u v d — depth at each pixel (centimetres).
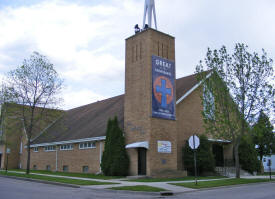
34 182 2073
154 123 2359
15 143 4206
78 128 3397
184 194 1446
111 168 2405
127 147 2409
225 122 2116
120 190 1534
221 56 2167
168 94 2514
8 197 1251
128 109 2553
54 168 3456
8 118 2891
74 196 1321
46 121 2980
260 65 2106
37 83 2838
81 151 3045
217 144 3033
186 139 2733
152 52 2477
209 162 2556
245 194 1402
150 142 2298
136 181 2005
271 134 3312
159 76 2478
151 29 2503
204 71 2248
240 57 2130
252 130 2184
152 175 2262
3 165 4206
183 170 2619
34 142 3941
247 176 2627
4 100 2772
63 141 3259
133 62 2581
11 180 2209
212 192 1509
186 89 2827
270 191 1519
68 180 1992
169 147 2427
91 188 1648
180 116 2728
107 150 2489
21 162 4247
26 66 2797
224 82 2147
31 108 2914
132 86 2553
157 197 1340
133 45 2611
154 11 2708
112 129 2502
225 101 2144
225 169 2753
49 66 2872
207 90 2212
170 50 2627
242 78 2119
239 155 2936
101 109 3597
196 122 2869
